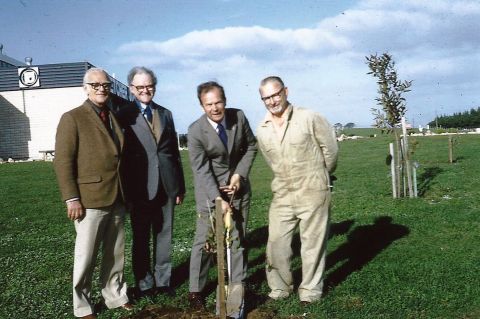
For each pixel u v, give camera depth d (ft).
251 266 22.70
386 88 40.55
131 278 21.77
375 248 24.54
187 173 74.64
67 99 139.95
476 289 18.21
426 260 22.16
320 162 17.03
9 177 75.25
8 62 184.14
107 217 16.85
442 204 35.81
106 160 16.52
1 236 32.40
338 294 18.39
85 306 17.06
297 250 24.91
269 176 65.16
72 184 16.10
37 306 18.88
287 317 16.48
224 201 16.33
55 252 27.32
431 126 261.24
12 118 139.54
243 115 17.76
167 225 18.90
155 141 18.31
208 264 18.04
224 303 15.16
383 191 44.14
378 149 101.65
